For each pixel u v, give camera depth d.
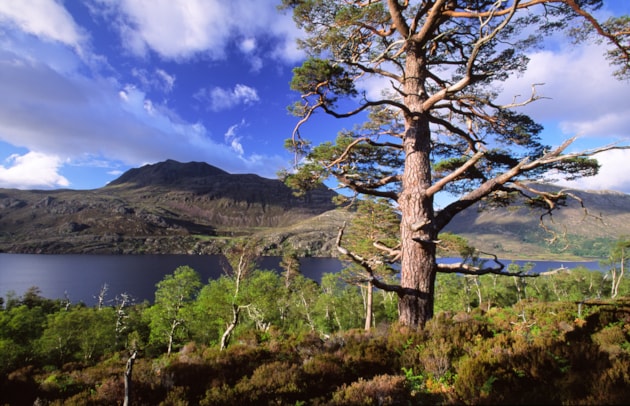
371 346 6.28
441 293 48.03
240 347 8.24
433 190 6.79
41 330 44.88
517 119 8.68
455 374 4.75
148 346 37.09
